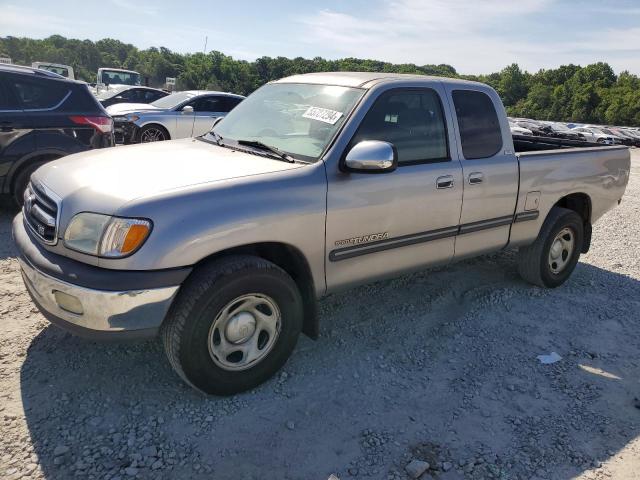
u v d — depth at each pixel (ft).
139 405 9.65
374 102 11.60
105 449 8.53
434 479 8.44
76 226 9.02
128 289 8.59
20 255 10.01
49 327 12.14
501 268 17.98
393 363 11.73
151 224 8.70
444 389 10.89
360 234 11.26
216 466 8.39
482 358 12.20
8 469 7.98
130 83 94.58
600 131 145.48
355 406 10.12
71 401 9.62
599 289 17.06
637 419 10.27
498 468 8.73
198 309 9.10
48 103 20.66
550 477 8.60
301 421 9.59
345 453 8.89
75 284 8.71
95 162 10.96
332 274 11.11
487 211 13.78
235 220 9.35
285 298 10.21
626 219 28.19
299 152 11.20
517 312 14.73
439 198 12.50
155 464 8.32
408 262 12.53
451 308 14.67
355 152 10.44
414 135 12.26
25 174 20.36
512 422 9.96
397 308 14.34
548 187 15.24
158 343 11.73
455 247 13.44
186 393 10.09
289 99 12.94
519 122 142.82
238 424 9.37
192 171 10.14
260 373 10.28
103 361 10.91
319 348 12.07
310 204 10.28
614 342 13.41
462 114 13.33
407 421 9.80
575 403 10.67
